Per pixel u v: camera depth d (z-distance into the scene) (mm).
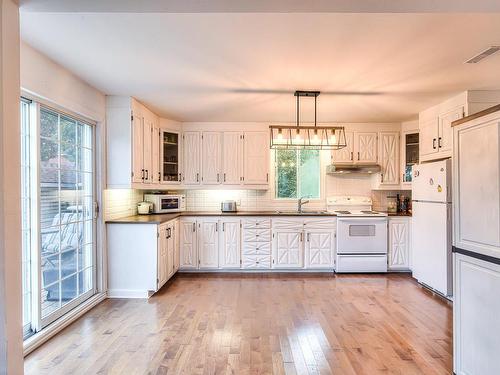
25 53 2523
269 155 5383
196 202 5625
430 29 2230
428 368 2367
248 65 2906
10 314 1476
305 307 3594
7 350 1450
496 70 3004
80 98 3324
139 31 2285
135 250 3949
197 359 2480
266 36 2348
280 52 2623
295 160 5703
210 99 4004
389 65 2885
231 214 5078
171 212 5152
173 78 3258
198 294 4047
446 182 3895
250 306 3625
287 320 3232
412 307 3605
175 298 3896
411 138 5270
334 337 2859
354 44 2475
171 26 2211
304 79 3262
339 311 3477
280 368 2359
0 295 1441
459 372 2188
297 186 5688
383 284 4496
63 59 2799
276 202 5656
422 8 1657
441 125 4148
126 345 2701
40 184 2822
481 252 1971
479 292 1995
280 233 5082
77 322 3176
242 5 1619
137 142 4090
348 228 5039
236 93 3748
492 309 1887
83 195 3611
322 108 4410
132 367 2371
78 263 3480
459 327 2189
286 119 5121
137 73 3127
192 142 5289
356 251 5051
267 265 5086
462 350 2158
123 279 3957
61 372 2307
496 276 1857
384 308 3574
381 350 2633
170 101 4102
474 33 2289
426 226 4320
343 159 5355
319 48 2545
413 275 4711
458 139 2209
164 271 4223
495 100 3631
